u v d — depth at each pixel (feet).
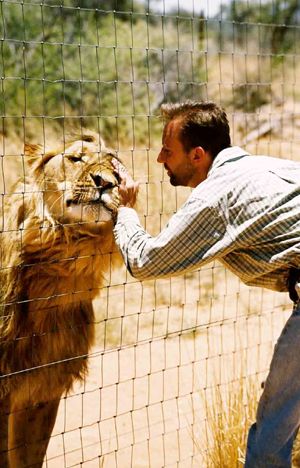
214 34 47.88
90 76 35.88
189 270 10.05
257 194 9.67
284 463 10.52
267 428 10.46
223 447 13.88
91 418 17.11
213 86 47.47
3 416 12.71
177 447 15.69
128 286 25.62
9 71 32.35
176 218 9.92
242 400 14.47
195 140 10.50
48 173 12.93
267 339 21.71
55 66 34.24
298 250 9.61
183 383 18.75
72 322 13.19
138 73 39.06
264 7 48.44
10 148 28.50
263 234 9.73
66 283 12.96
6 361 12.61
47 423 13.52
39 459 13.56
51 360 13.10
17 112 32.01
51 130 31.78
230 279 27.22
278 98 48.93
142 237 10.26
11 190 13.56
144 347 21.20
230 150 10.37
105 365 19.93
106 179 12.51
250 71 51.37
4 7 31.99
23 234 12.72
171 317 23.54
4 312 12.55
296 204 9.68
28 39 32.83
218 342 21.54
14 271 12.65
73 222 12.60
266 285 10.51
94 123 34.35
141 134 35.47
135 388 18.63
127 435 16.37
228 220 9.76
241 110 46.52
